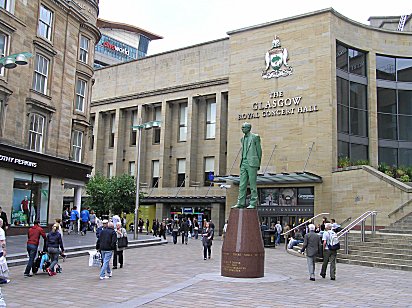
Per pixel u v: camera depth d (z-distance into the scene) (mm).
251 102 38000
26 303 9797
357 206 30094
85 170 31828
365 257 18766
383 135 38062
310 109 34875
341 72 36312
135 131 51062
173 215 45500
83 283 12750
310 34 35844
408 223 23141
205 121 46156
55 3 28938
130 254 22438
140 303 9703
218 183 40562
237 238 14172
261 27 38406
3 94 24500
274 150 36094
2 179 24562
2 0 24688
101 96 53406
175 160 47375
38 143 27688
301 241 24891
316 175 32594
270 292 11391
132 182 41875
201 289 11703
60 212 29203
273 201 36188
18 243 21188
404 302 10344
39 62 27828
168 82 48438
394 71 38875
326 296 10969
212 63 45562
